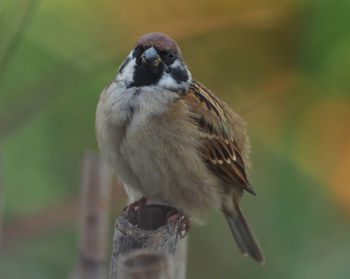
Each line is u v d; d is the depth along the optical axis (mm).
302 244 10359
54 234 10055
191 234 11086
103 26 10773
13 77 9914
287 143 10750
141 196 9055
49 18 10594
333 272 10000
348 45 10062
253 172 10789
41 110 9938
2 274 9977
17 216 9094
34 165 10219
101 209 7559
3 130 9672
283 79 10602
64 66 9945
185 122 8391
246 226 9797
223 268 10992
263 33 10414
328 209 10570
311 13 10055
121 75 8477
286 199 10523
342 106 10531
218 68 10727
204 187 8773
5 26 9453
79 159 10398
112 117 8266
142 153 8234
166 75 8453
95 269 7547
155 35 8531
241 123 9734
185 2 10680
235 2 10508
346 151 10641
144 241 6977
